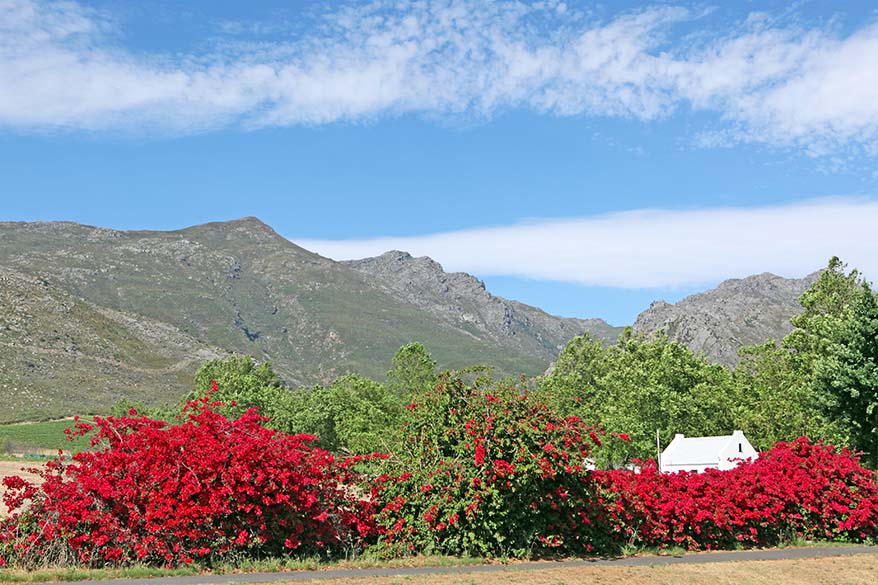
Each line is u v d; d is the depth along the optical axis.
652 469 16.77
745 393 51.41
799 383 42.34
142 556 12.00
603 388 60.41
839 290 48.97
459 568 12.47
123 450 12.79
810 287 50.78
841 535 17.98
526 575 11.90
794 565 13.88
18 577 10.66
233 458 12.50
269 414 54.47
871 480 18.89
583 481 14.82
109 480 12.23
